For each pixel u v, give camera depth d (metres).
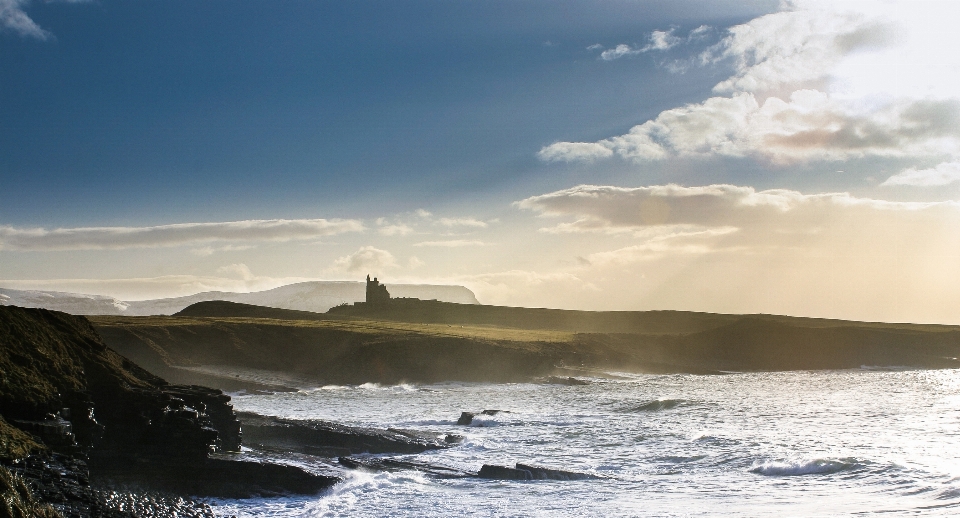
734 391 93.69
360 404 76.62
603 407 70.19
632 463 38.78
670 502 29.98
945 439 45.81
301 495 31.45
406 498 31.00
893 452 40.41
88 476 28.86
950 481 31.62
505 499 30.73
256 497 31.17
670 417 59.97
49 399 32.16
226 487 31.86
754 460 37.94
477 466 38.00
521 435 49.09
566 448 43.66
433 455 41.38
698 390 95.69
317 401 80.44
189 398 38.12
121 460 32.28
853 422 56.47
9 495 21.03
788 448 41.81
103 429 33.28
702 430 51.06
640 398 81.75
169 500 28.81
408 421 58.78
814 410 66.50
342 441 43.50
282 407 73.50
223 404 39.41
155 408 34.53
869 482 32.53
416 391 95.62
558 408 69.69
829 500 29.53
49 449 28.98
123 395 35.22
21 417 30.92
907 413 63.50
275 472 32.53
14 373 32.28
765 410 66.19
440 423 57.59
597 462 39.12
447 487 33.12
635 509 28.89
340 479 33.09
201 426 34.25
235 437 39.28
